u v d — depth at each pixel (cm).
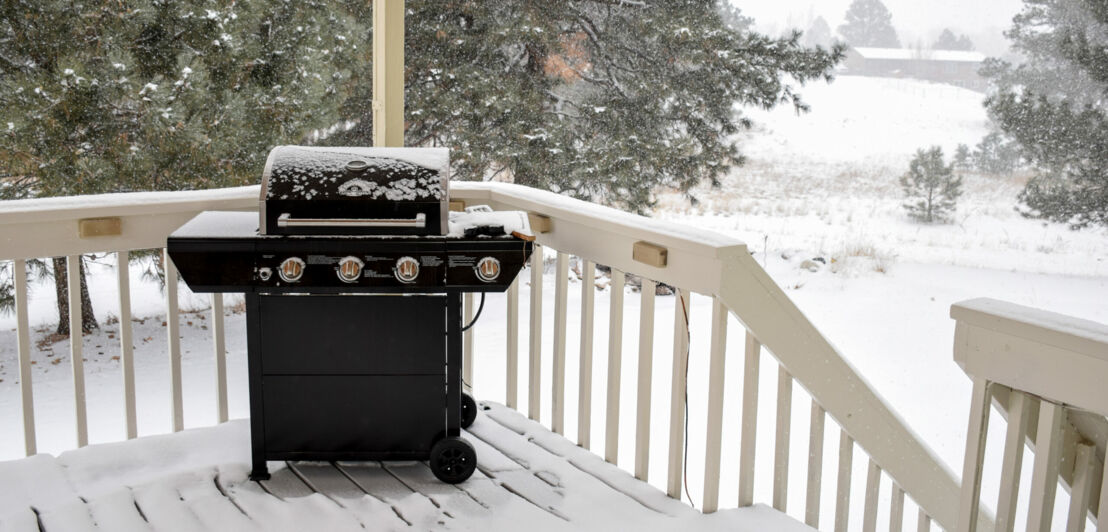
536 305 295
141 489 235
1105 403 131
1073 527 156
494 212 258
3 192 658
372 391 243
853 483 519
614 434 264
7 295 709
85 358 660
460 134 897
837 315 769
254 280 222
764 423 583
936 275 846
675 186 1017
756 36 989
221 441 270
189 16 688
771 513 232
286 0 754
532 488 246
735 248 215
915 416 600
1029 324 140
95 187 641
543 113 945
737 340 740
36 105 616
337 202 223
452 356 243
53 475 244
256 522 221
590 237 264
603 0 974
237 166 707
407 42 903
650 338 246
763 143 1076
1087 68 906
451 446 244
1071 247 898
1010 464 149
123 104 655
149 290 817
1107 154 894
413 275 224
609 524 227
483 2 919
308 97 739
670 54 974
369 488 242
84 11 652
